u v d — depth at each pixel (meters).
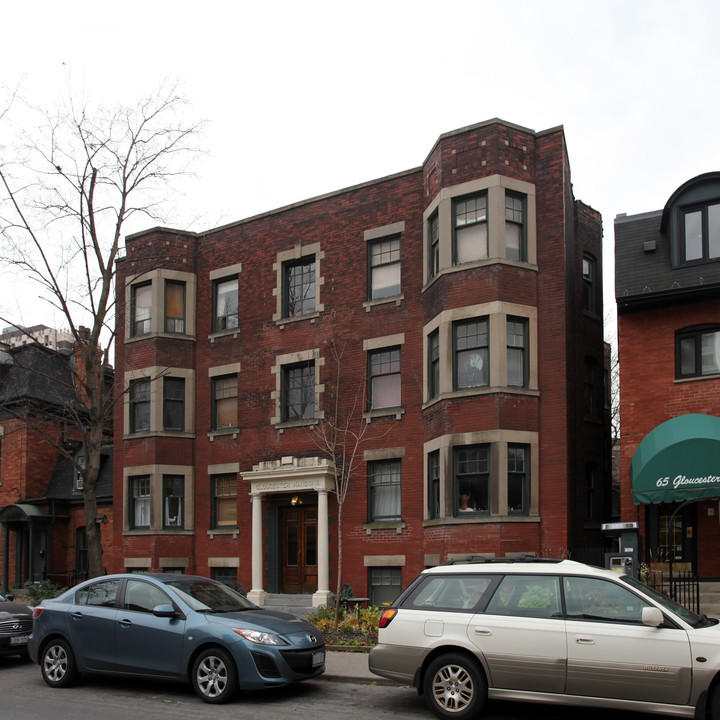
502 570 9.66
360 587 20.56
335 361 22.02
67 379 31.31
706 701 8.25
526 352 18.89
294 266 23.73
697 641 8.39
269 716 9.62
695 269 17.88
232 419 24.14
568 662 8.82
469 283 19.02
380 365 21.50
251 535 22.81
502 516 17.83
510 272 18.91
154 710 10.07
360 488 21.08
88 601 11.95
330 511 21.45
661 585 15.73
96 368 21.16
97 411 18.94
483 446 18.45
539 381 18.84
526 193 19.45
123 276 25.83
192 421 24.56
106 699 10.86
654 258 18.52
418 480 20.12
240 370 23.95
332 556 21.16
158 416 24.14
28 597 24.77
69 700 10.81
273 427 22.88
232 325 24.67
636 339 18.44
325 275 22.72
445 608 9.66
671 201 18.34
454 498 18.56
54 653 11.84
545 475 18.38
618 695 8.62
